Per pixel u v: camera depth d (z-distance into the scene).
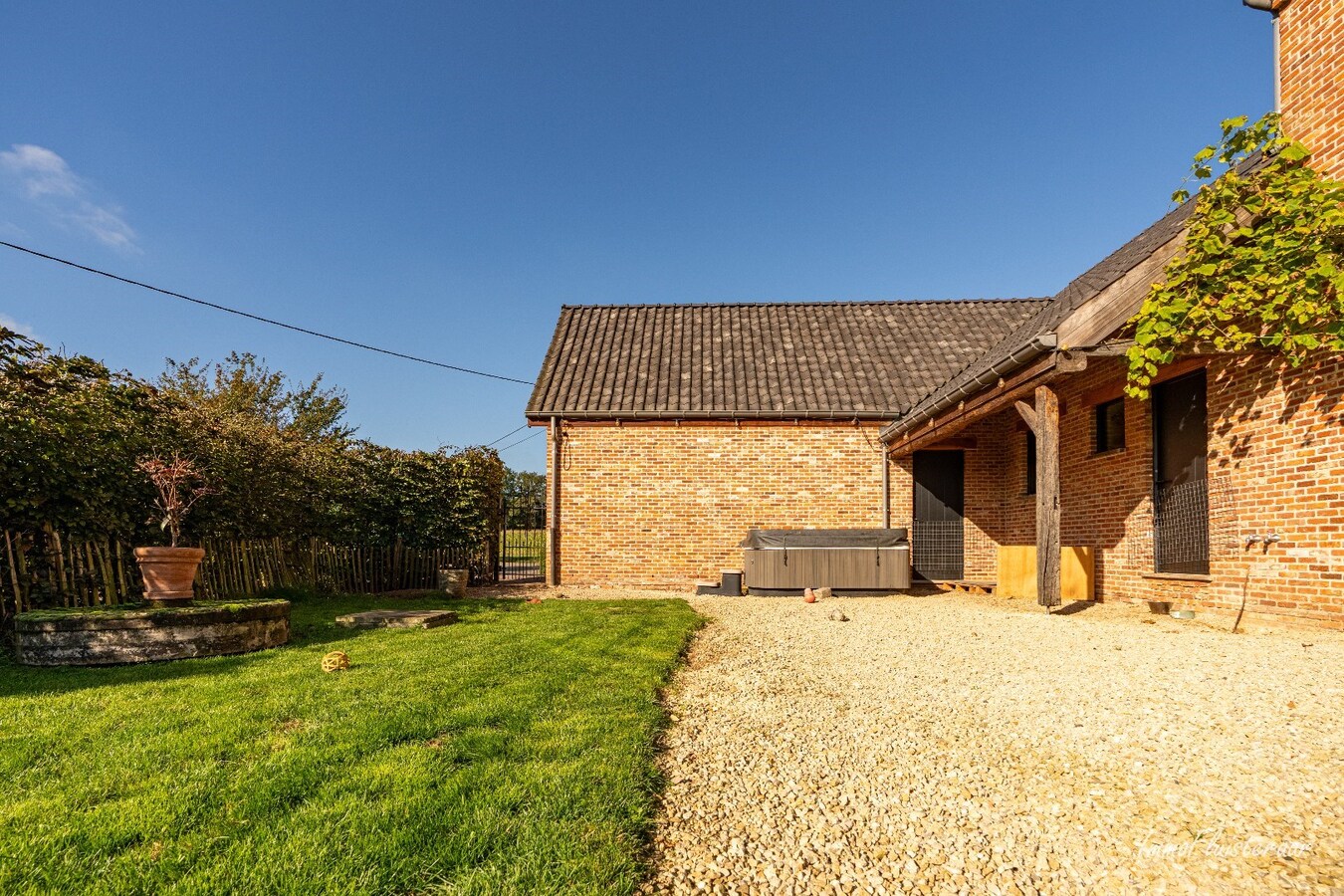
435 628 7.73
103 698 4.55
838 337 16.20
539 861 2.51
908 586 11.71
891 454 13.52
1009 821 3.08
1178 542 8.26
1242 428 7.14
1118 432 9.73
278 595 10.30
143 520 8.15
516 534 17.92
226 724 3.93
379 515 13.17
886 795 3.33
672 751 3.86
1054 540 8.16
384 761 3.39
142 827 2.67
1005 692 4.93
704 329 16.88
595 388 14.49
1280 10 7.02
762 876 2.64
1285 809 3.00
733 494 13.68
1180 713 4.18
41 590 6.73
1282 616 6.60
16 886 2.29
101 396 7.60
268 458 10.27
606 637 6.98
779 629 7.93
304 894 2.27
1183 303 6.56
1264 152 6.63
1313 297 6.04
